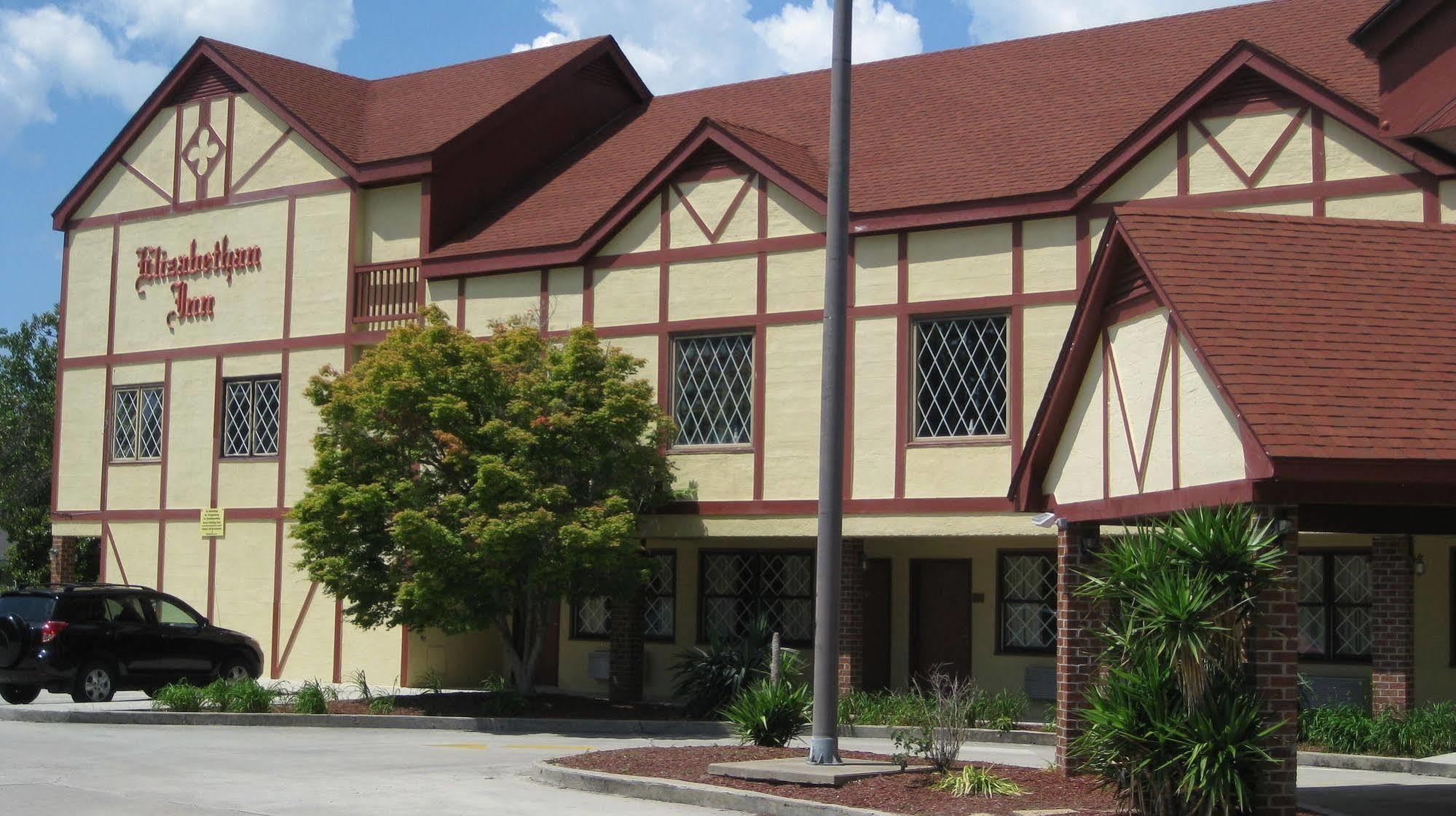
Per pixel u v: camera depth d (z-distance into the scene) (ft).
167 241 97.71
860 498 73.92
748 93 95.35
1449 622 66.95
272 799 43.06
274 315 92.48
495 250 84.02
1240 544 37.17
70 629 72.18
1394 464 36.65
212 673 77.77
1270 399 37.83
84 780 46.55
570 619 87.66
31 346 143.33
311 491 76.02
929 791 42.14
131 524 97.25
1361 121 63.93
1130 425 44.39
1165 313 42.32
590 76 98.99
